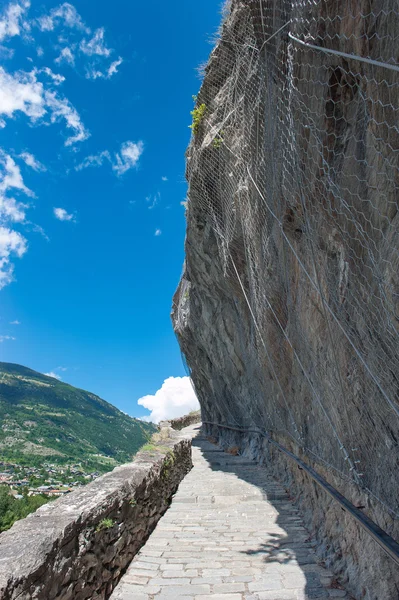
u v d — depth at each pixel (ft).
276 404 22.39
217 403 46.29
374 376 8.43
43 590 7.04
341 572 10.96
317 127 10.86
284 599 9.98
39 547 7.16
